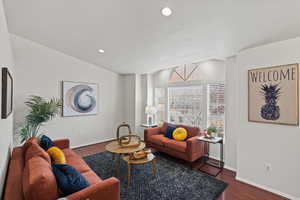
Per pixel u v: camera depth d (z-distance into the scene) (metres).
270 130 2.28
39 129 3.67
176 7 1.86
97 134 4.70
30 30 2.76
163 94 4.87
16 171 1.52
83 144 4.39
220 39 2.44
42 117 3.11
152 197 2.13
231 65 3.08
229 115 3.08
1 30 1.55
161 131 4.22
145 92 5.11
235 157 2.96
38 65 3.58
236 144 2.95
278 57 2.19
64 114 4.00
